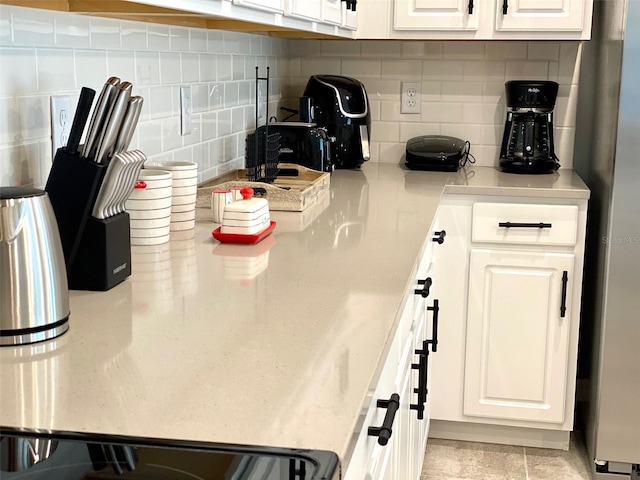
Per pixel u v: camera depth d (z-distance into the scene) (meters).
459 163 3.37
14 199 1.19
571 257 2.92
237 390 1.06
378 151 3.62
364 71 3.57
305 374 1.12
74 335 1.28
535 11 3.09
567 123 3.40
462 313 3.05
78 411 1.00
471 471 2.96
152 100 2.19
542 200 2.90
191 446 0.91
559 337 2.99
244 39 2.98
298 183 2.69
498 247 2.98
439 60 3.49
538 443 3.15
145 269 1.71
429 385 3.02
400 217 2.36
